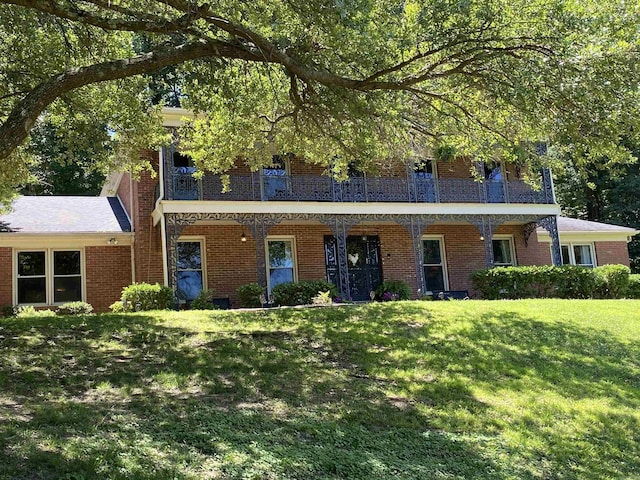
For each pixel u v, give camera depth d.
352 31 6.45
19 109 6.02
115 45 10.25
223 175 12.91
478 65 7.85
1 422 4.46
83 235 15.45
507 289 16.34
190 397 5.51
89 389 5.62
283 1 6.80
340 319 9.70
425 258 18.59
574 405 6.27
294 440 4.66
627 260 22.20
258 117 10.58
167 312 10.47
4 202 13.27
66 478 3.55
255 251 16.16
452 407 5.90
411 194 17.45
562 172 10.16
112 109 10.88
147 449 4.10
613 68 6.93
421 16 7.16
